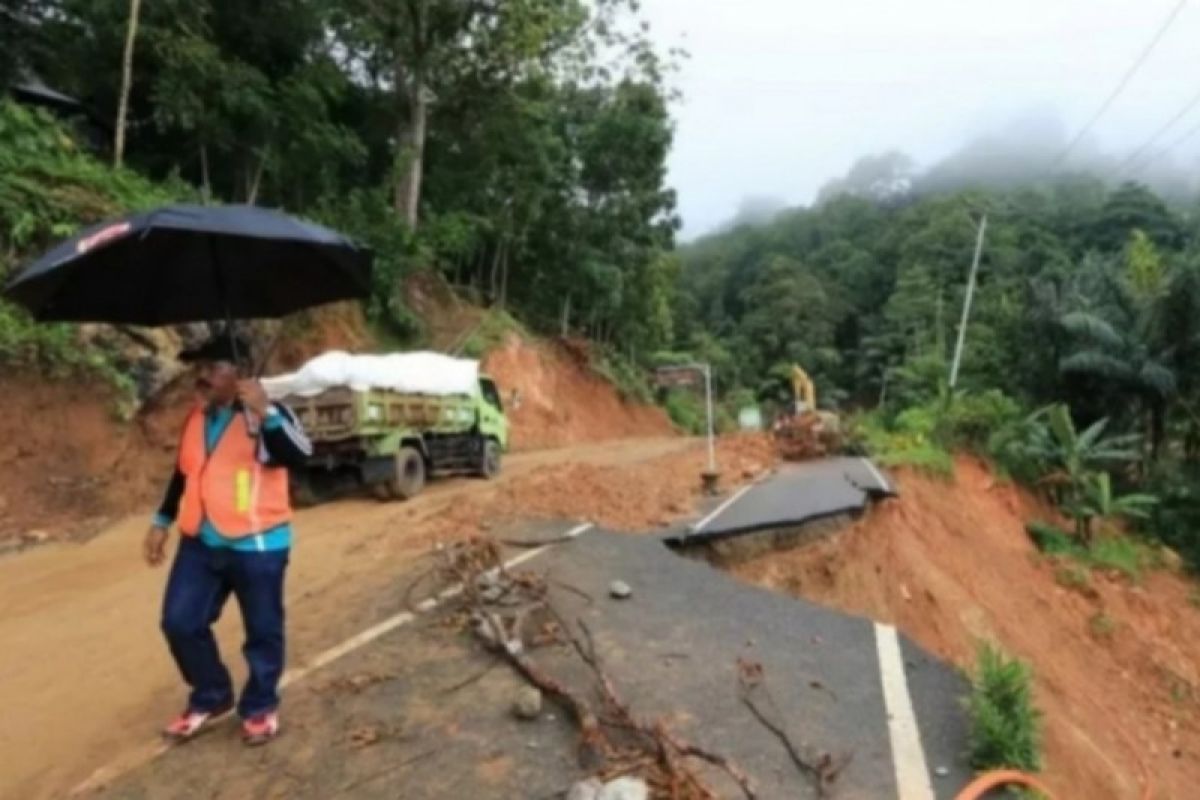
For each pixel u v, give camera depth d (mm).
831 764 4344
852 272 88125
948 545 16234
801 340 75938
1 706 5695
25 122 14703
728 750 4508
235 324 4781
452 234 28344
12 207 12930
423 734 4746
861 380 69188
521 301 38125
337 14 24828
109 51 19031
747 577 9727
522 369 29500
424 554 8406
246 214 4113
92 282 4258
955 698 5207
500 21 27625
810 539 10617
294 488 12727
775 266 85188
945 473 19844
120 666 6293
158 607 7684
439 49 27516
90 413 12742
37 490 11523
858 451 19109
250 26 20688
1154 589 21453
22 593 8352
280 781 4355
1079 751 8695
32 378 12180
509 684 5320
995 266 63281
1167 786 12508
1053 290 28438
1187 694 17188
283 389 12297
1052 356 27797
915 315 62188
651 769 4203
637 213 39438
